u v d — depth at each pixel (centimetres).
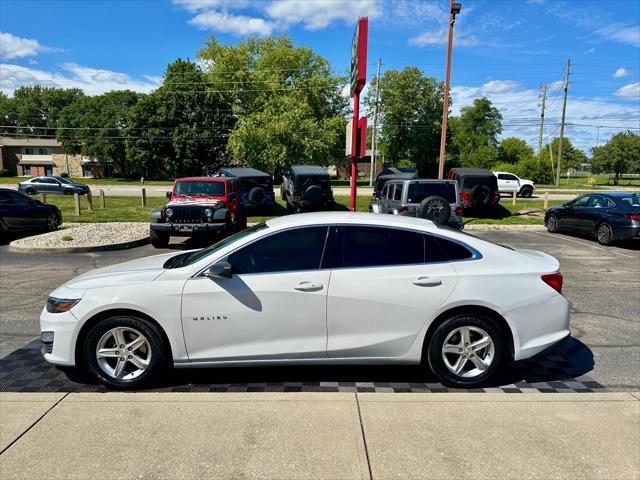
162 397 362
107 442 300
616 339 525
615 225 1230
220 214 1166
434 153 6191
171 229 1152
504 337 387
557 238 1422
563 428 316
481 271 383
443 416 332
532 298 383
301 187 2116
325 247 388
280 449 292
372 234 393
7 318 597
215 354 380
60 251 1113
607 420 326
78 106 6975
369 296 375
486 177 1988
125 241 1209
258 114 3981
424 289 376
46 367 435
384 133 5847
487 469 272
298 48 5122
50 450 292
